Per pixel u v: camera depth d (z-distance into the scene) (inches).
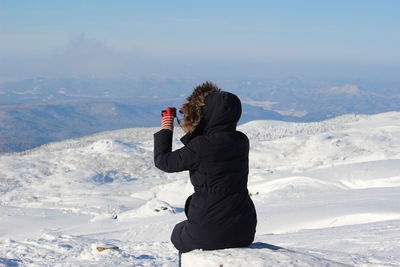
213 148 144.9
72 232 1987.0
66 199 4687.5
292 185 2824.8
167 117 153.6
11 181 6934.1
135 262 279.6
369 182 2667.3
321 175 2965.1
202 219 150.6
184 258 150.1
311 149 6235.2
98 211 3393.2
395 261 220.4
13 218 2950.3
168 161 146.5
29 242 404.8
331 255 270.2
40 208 3631.9
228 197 150.1
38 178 7145.7
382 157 4301.2
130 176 7283.5
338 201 1510.8
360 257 248.5
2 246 384.8
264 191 3009.4
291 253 148.5
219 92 150.0
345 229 666.8
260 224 1243.2
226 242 151.9
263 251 148.9
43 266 293.9
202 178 149.0
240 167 150.7
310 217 1234.6
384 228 613.6
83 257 311.9
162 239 1128.2
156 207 2317.9
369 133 6747.1
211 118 147.3
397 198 1432.1
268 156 7012.8
